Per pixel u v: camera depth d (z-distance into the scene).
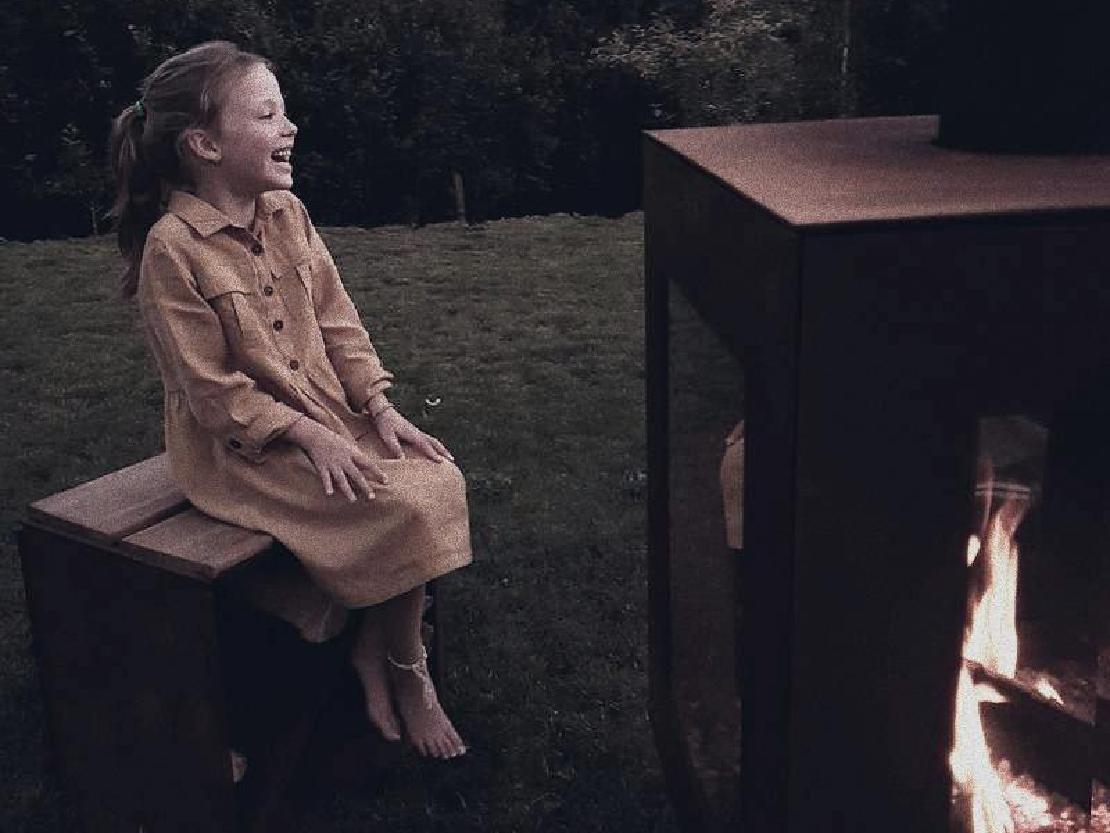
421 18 9.69
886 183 1.48
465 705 2.58
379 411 2.44
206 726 2.06
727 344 1.54
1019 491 1.56
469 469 3.93
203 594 2.00
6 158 8.95
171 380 2.27
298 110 9.32
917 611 1.37
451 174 9.88
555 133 10.38
